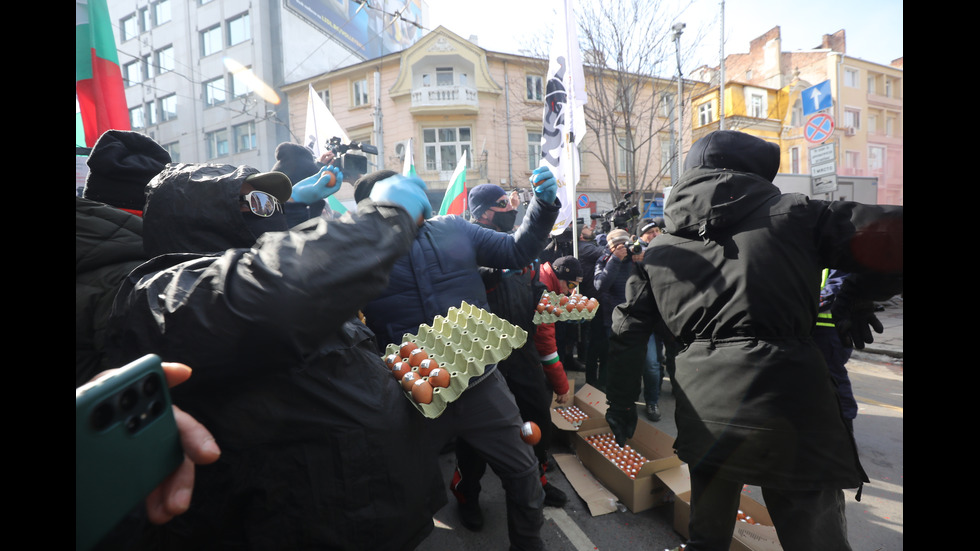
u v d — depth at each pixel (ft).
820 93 27.84
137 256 4.06
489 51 58.90
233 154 60.70
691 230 4.74
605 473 8.45
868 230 4.11
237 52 60.64
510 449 5.26
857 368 16.93
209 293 2.54
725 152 4.88
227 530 3.04
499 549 7.00
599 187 57.31
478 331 4.98
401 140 60.13
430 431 4.62
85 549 1.70
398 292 5.61
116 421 1.79
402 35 95.20
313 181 4.90
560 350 15.02
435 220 6.14
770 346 4.27
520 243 6.07
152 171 5.20
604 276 11.85
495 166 59.98
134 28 65.00
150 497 2.19
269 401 2.93
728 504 4.66
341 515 3.20
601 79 39.99
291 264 2.61
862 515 7.75
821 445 4.13
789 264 4.26
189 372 2.26
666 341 11.97
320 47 68.28
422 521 3.90
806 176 27.48
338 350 3.28
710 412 4.52
